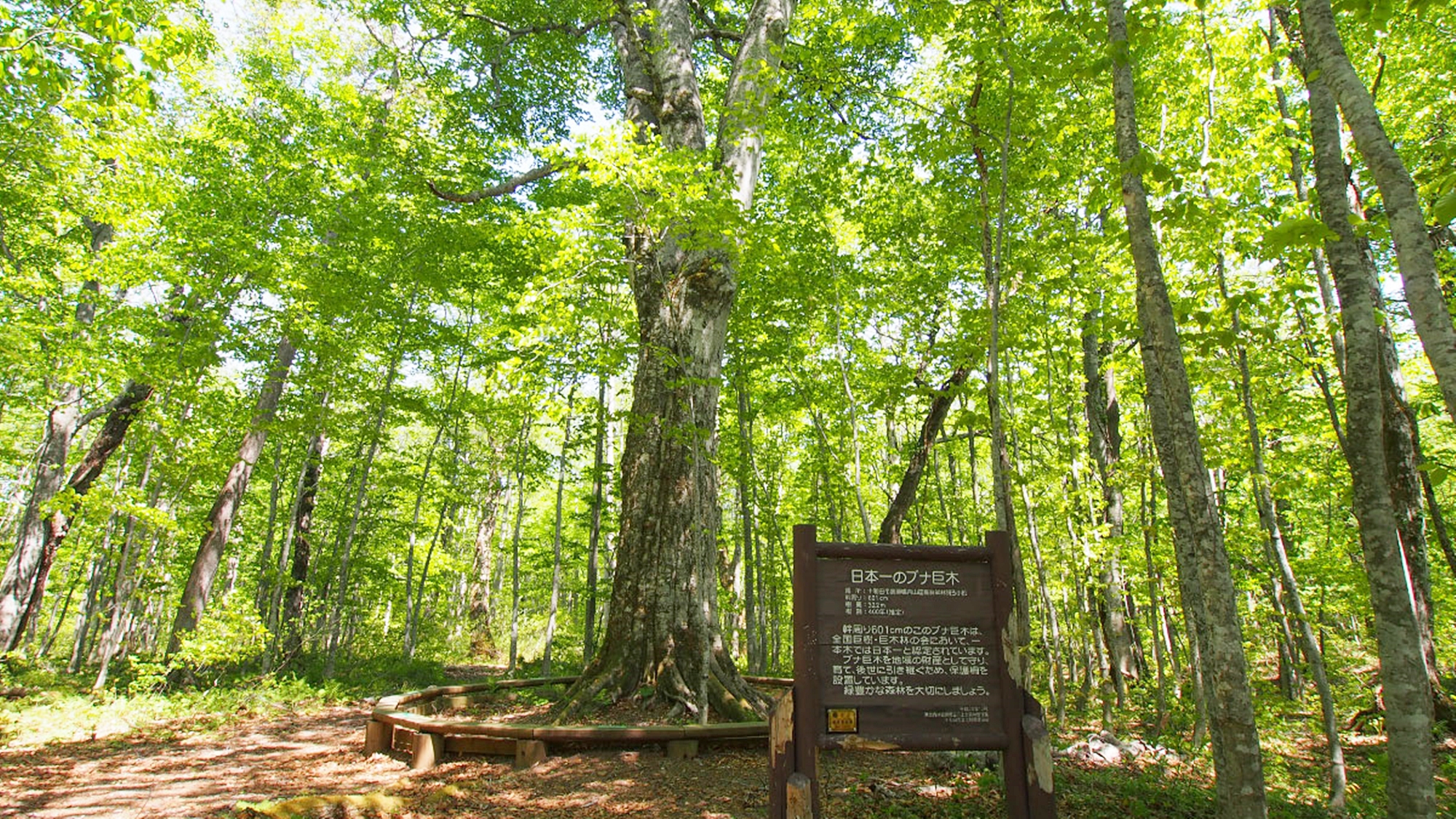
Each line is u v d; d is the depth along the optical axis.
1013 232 7.86
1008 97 6.26
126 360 10.80
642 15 10.04
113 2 6.09
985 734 4.05
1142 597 8.97
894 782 5.65
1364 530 3.37
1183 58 6.91
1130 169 4.00
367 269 13.34
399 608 26.33
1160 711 8.16
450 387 16.61
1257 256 6.07
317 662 16.97
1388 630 3.25
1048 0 5.75
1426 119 8.45
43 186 10.37
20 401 13.32
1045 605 8.72
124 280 10.41
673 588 8.12
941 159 6.91
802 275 10.88
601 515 16.53
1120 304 7.87
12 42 6.10
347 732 9.03
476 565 23.56
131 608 19.00
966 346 7.45
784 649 23.09
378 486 18.20
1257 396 7.36
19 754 7.58
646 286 8.95
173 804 5.77
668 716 7.50
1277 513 10.57
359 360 13.73
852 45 11.07
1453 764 6.42
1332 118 3.70
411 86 15.70
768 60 9.90
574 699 7.66
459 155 14.40
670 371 8.48
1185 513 4.21
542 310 7.52
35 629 22.53
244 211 11.80
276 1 14.65
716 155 9.44
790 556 17.94
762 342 12.53
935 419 13.09
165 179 10.80
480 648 22.45
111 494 10.27
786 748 3.97
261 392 14.70
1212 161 6.21
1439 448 12.48
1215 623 3.62
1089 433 12.16
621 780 5.97
